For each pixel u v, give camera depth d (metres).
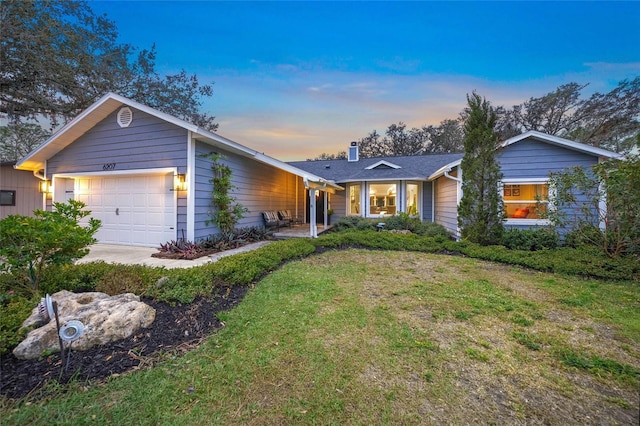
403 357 2.51
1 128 16.52
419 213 12.38
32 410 1.81
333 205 14.64
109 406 1.86
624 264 5.32
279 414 1.82
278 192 13.18
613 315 3.50
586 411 1.89
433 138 30.25
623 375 2.28
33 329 2.64
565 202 6.85
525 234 7.35
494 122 7.75
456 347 2.70
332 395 2.00
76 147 8.55
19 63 10.44
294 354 2.52
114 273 4.04
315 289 4.33
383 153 31.91
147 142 7.80
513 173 8.34
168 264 5.95
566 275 5.31
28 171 10.71
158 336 2.82
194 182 7.52
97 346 2.59
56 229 3.37
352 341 2.77
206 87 17.34
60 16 11.54
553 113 22.30
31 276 3.56
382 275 5.26
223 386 2.08
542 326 3.19
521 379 2.23
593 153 7.62
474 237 7.64
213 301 3.70
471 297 4.10
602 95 19.69
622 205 5.75
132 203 8.08
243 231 9.34
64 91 12.15
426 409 1.88
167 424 1.72
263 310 3.50
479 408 1.91
